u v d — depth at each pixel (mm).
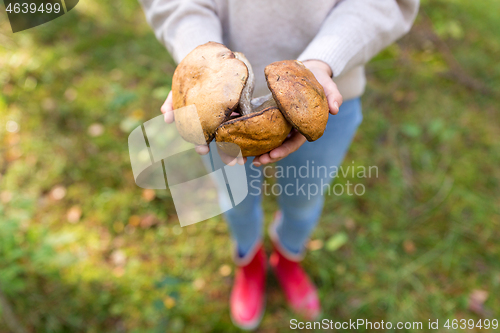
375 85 2514
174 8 977
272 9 938
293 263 1641
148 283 1685
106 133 2225
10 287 1483
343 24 881
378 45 948
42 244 1715
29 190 1961
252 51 1010
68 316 1561
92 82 2498
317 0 924
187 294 1667
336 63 863
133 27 2898
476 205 1952
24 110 2303
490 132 2262
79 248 1774
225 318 1620
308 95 728
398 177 2064
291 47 1008
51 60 2588
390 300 1653
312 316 1616
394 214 1932
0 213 1645
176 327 1573
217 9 1016
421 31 2812
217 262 1777
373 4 903
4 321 1499
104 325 1560
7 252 1545
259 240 1573
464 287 1693
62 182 2008
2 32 2646
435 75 2566
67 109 2316
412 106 2400
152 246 1812
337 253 1814
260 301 1642
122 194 1967
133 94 2098
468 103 2420
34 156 2096
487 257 1778
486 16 2990
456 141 2223
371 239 1852
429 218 1915
